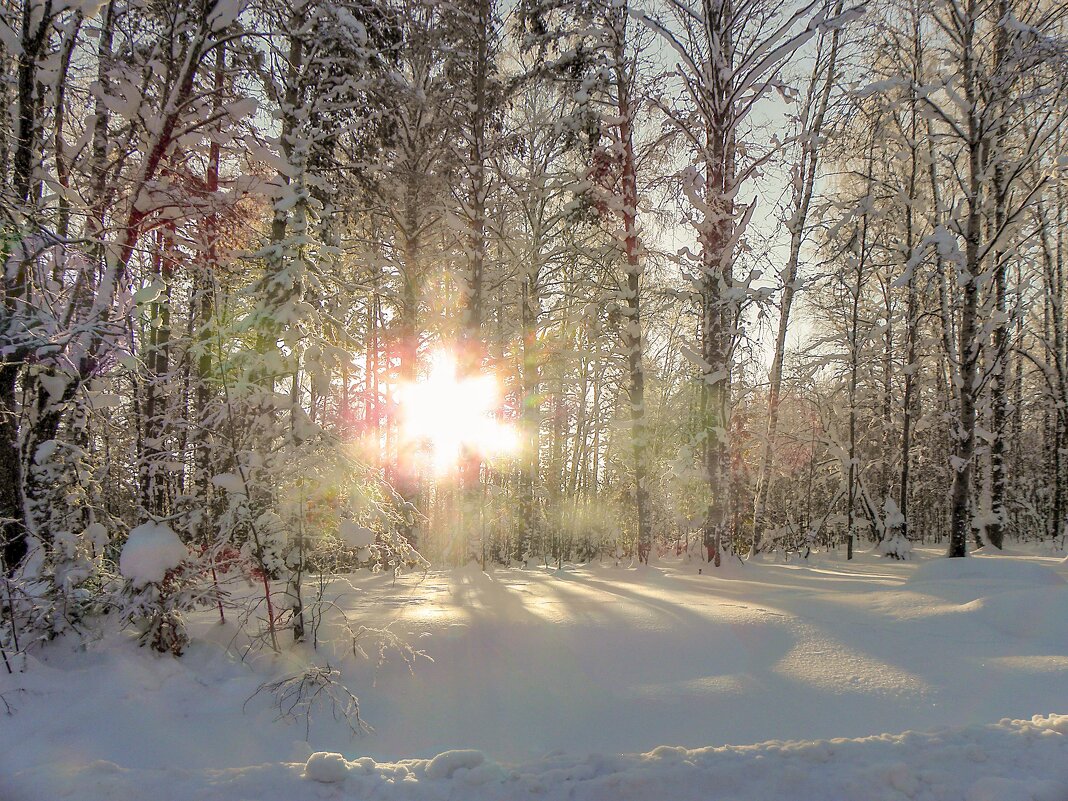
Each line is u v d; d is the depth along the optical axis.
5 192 5.47
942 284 15.41
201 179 8.24
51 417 6.04
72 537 5.52
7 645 5.00
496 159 14.04
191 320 7.50
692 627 6.51
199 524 5.76
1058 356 20.28
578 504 20.17
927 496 25.58
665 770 3.61
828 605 7.52
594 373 19.86
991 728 4.13
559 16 12.60
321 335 6.51
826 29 11.53
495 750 4.33
